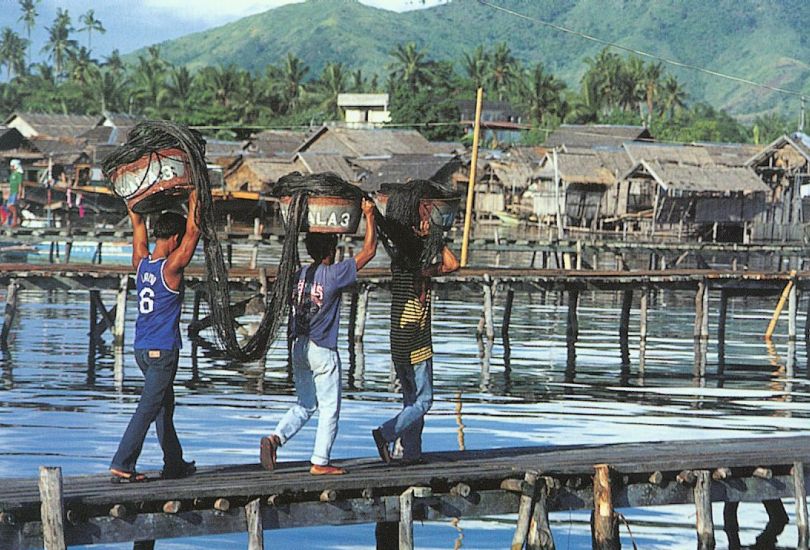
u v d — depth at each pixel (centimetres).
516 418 2973
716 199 10419
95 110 18238
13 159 11831
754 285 4956
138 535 1327
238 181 11412
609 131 13125
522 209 12375
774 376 3941
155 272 1410
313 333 1473
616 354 4391
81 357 3906
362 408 3048
